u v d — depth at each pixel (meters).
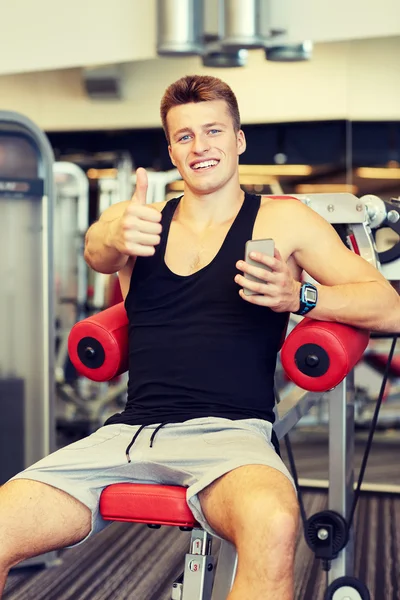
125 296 1.82
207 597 1.47
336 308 1.60
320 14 3.55
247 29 3.37
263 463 1.43
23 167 2.75
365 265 1.71
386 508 3.45
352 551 2.04
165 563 2.76
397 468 3.90
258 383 1.61
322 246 1.69
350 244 2.01
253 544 1.31
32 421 2.81
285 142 3.74
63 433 4.52
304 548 2.93
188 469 1.50
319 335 1.58
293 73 3.70
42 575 2.64
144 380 1.65
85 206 4.29
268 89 3.74
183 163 1.70
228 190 1.72
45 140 2.75
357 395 4.34
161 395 1.62
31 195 2.75
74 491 1.53
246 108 3.77
